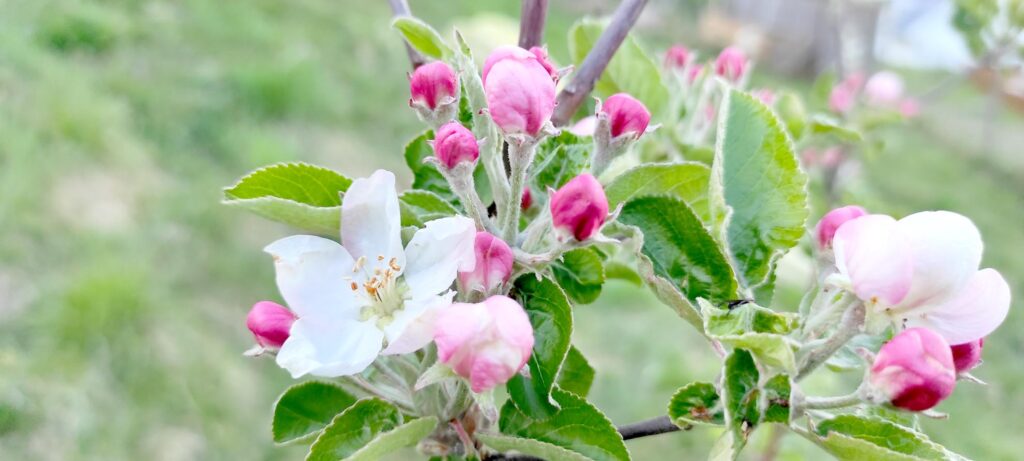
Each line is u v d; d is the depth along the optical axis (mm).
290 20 2033
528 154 370
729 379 364
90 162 1340
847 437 361
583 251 401
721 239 387
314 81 1703
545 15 423
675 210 394
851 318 364
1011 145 2252
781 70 2344
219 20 1877
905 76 2186
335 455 386
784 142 405
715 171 388
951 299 357
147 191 1348
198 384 1100
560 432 388
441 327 352
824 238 389
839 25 822
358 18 2139
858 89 772
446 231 368
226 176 1444
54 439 988
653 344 1307
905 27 1138
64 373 1048
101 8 1731
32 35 1565
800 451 660
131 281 1137
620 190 399
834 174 740
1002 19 750
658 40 2391
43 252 1179
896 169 2070
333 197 396
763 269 400
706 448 1146
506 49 368
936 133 2305
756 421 363
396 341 360
